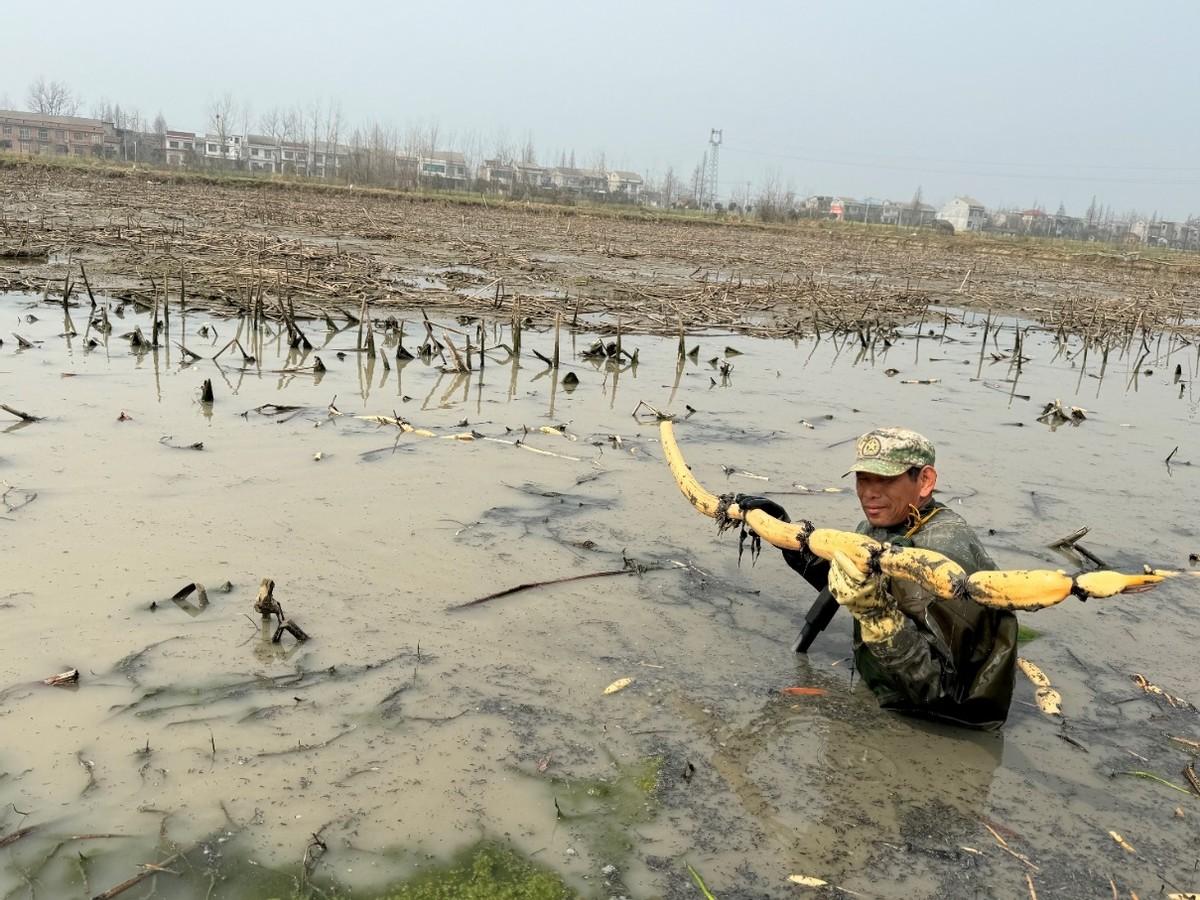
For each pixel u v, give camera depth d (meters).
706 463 6.68
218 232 21.45
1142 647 4.38
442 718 3.42
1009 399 9.83
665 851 2.85
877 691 3.67
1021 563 5.27
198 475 5.66
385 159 76.75
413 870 2.71
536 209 53.88
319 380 8.52
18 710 3.28
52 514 4.92
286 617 4.03
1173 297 25.16
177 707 3.37
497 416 7.59
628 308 14.45
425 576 4.54
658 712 3.57
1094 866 2.93
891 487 3.60
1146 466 7.39
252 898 2.57
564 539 5.12
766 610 4.49
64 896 2.53
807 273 24.81
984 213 133.50
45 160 50.62
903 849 2.93
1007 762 3.42
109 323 10.39
